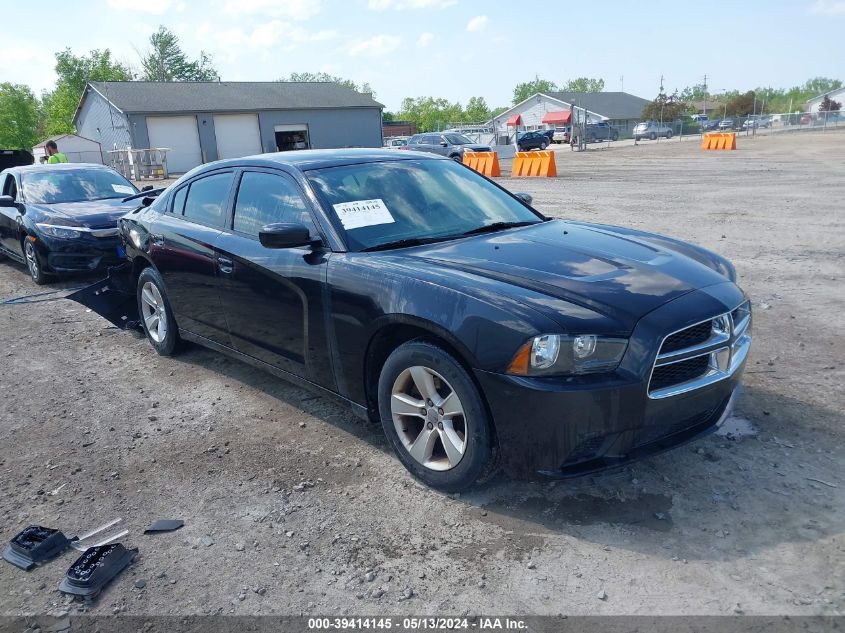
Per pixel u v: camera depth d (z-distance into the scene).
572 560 2.85
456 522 3.16
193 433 4.27
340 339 3.66
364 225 3.89
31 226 8.48
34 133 79.62
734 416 4.07
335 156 4.46
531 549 2.94
